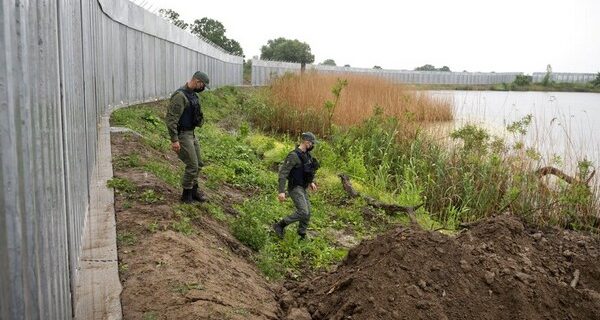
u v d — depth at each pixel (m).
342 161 13.98
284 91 25.11
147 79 17.91
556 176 12.27
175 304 4.36
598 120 27.97
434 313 5.19
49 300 2.88
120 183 7.38
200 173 10.77
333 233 9.30
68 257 3.81
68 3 4.40
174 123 7.17
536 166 12.31
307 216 8.16
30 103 2.55
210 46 33.16
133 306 4.31
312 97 22.50
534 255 7.29
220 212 8.03
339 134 16.75
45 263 2.79
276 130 20.20
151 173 8.48
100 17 11.23
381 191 12.36
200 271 5.11
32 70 2.62
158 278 4.77
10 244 2.21
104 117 11.95
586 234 10.33
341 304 5.40
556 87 75.88
